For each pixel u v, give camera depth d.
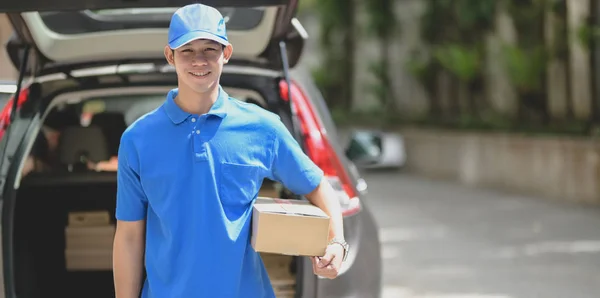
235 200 7.34
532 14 44.06
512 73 43.75
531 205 33.53
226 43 7.25
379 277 10.41
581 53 41.16
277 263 11.20
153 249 7.39
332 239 7.59
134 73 10.48
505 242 24.69
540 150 36.69
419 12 66.75
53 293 12.48
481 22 51.56
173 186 7.23
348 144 16.28
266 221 7.17
